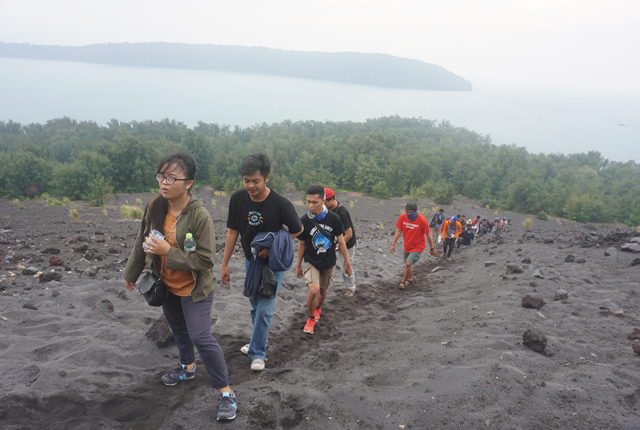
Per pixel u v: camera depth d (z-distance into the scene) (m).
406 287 7.64
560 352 3.37
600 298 5.13
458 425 2.38
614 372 2.91
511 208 99.69
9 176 87.25
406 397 2.75
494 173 130.25
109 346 3.35
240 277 6.45
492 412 2.46
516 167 143.25
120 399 2.72
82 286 5.03
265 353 3.76
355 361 3.74
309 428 2.54
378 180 93.12
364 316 5.50
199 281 2.65
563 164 192.38
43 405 2.51
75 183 79.75
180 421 2.56
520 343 3.58
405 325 4.94
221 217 30.97
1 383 2.62
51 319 3.87
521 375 2.91
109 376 2.95
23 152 92.75
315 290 4.48
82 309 4.26
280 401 2.85
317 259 4.55
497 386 2.76
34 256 7.09
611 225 94.69
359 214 47.19
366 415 2.61
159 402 2.78
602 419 2.30
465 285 7.11
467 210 77.94
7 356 3.02
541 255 9.02
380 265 9.55
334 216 4.56
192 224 2.59
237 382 3.21
